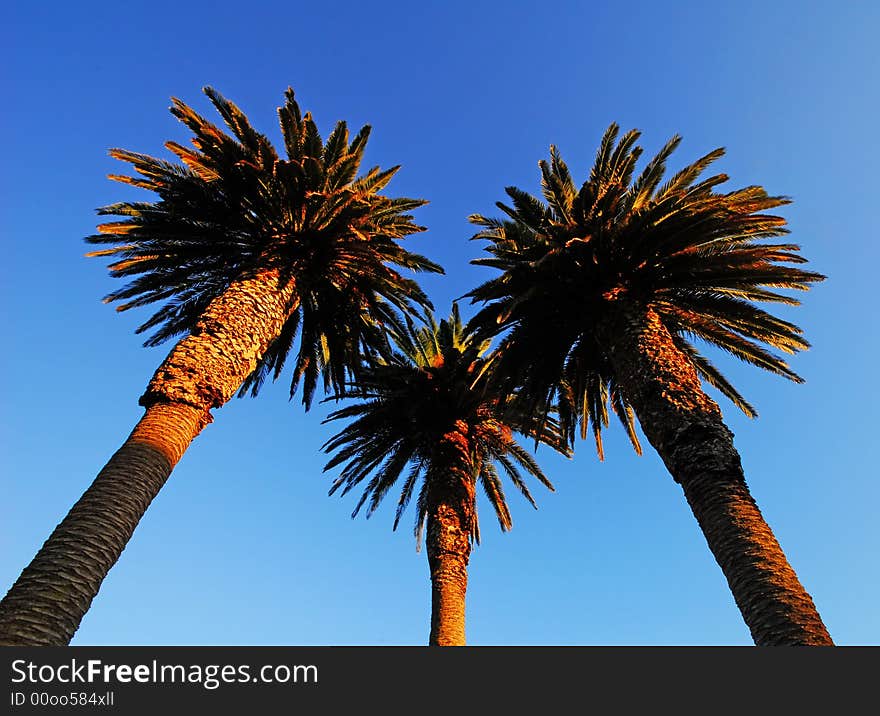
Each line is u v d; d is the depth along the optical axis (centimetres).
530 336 1452
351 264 1534
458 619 1597
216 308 1214
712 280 1341
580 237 1397
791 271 1272
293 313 1675
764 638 804
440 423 2003
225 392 1105
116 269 1503
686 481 1025
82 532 771
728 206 1298
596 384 1689
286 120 1494
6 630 654
